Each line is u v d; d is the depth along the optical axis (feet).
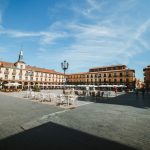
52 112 28.94
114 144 13.57
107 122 21.29
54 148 12.71
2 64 176.76
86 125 19.67
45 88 217.56
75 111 30.71
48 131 17.20
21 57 201.26
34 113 27.55
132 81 184.65
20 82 189.67
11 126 18.98
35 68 219.41
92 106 38.78
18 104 40.45
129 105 41.98
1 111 29.14
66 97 43.29
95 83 216.13
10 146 13.08
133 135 15.88
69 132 16.88
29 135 15.85
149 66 159.63
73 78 245.24
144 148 12.73
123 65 205.16
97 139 14.78
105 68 222.69
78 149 12.53
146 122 21.42
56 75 238.68
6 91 114.42
